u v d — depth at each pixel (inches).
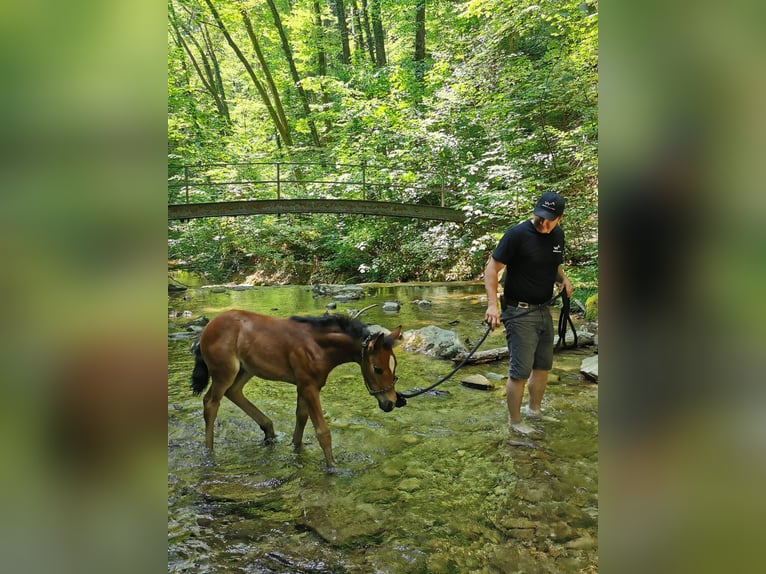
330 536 104.5
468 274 528.7
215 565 94.7
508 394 161.0
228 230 648.4
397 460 140.1
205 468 135.9
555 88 396.8
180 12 697.0
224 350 142.5
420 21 688.4
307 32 727.1
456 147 498.3
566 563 95.7
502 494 121.4
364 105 579.2
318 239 656.4
